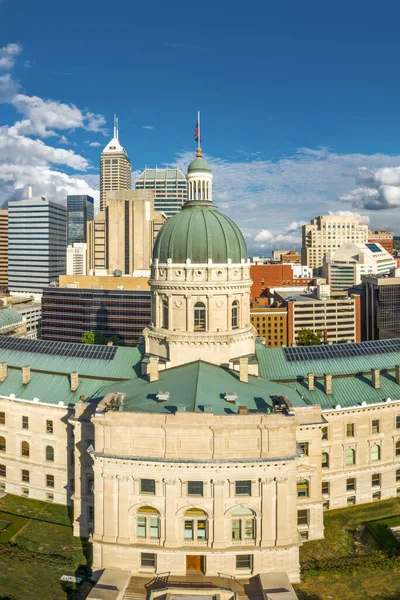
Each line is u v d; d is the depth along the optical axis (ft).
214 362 269.44
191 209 286.05
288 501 207.92
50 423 271.49
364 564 215.92
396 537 236.22
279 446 204.74
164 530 206.49
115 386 261.85
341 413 261.65
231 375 260.01
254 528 207.62
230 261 270.87
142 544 208.03
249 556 209.15
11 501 272.31
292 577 208.85
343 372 287.48
